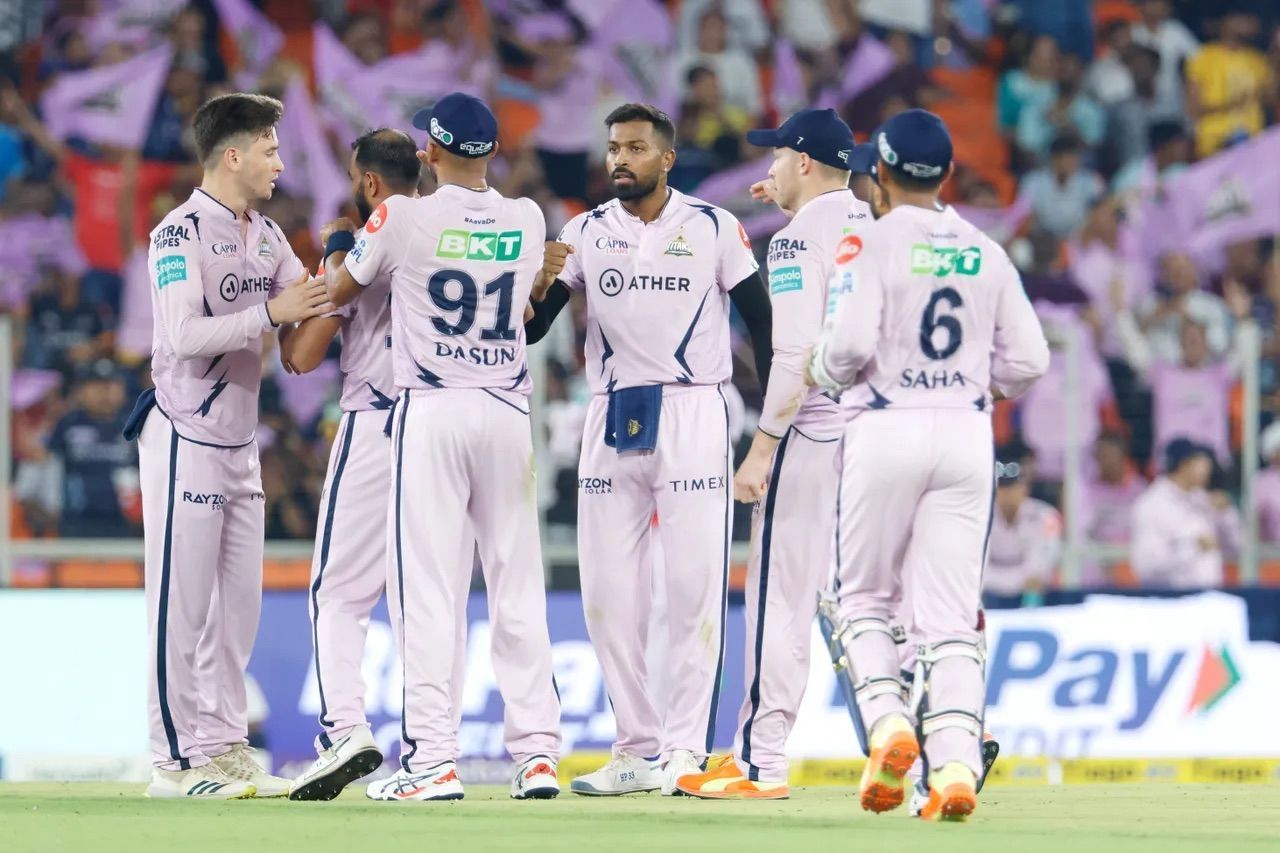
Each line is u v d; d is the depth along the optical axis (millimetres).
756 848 14000
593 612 20172
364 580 20000
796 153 20078
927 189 16609
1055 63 49781
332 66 46656
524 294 19266
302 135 45688
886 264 16266
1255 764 31203
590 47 48344
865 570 16734
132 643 29172
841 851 13812
